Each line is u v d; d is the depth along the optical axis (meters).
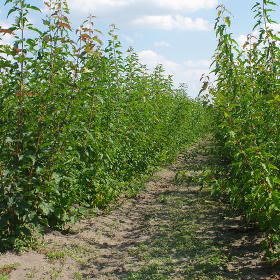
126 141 8.80
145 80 11.24
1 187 4.89
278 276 4.44
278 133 5.08
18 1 4.95
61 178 5.45
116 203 8.17
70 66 5.52
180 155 15.91
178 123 15.85
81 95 5.49
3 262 4.68
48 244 5.51
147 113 10.04
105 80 6.67
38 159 5.27
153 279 4.59
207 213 7.18
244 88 5.89
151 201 8.52
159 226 6.66
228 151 6.66
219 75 6.73
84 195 6.99
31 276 4.50
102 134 7.29
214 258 5.07
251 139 4.88
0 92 5.24
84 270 4.92
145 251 5.56
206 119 21.19
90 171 6.75
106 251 5.63
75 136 6.35
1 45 5.01
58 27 5.71
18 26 5.01
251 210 4.82
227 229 6.25
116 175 8.71
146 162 10.43
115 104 7.82
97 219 7.05
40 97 5.27
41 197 5.23
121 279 4.68
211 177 6.01
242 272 4.64
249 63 6.27
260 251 5.24
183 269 4.86
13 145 5.20
